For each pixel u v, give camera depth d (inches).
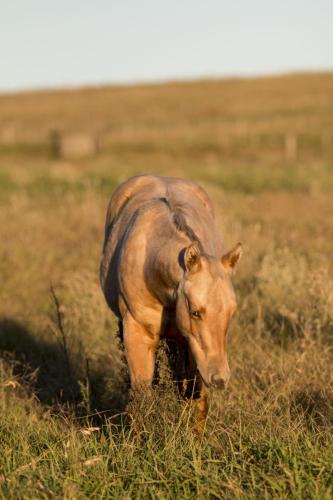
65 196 1472.7
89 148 2965.1
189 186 479.5
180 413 390.6
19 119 4778.5
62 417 437.4
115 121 4463.6
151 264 383.6
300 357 491.8
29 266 862.5
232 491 320.8
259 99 5226.4
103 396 488.4
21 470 345.1
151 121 4367.6
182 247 365.1
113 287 440.1
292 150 2994.6
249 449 356.5
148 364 405.7
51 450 360.2
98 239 1027.3
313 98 5093.5
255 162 2529.5
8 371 532.4
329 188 1637.6
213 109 4815.5
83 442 381.7
